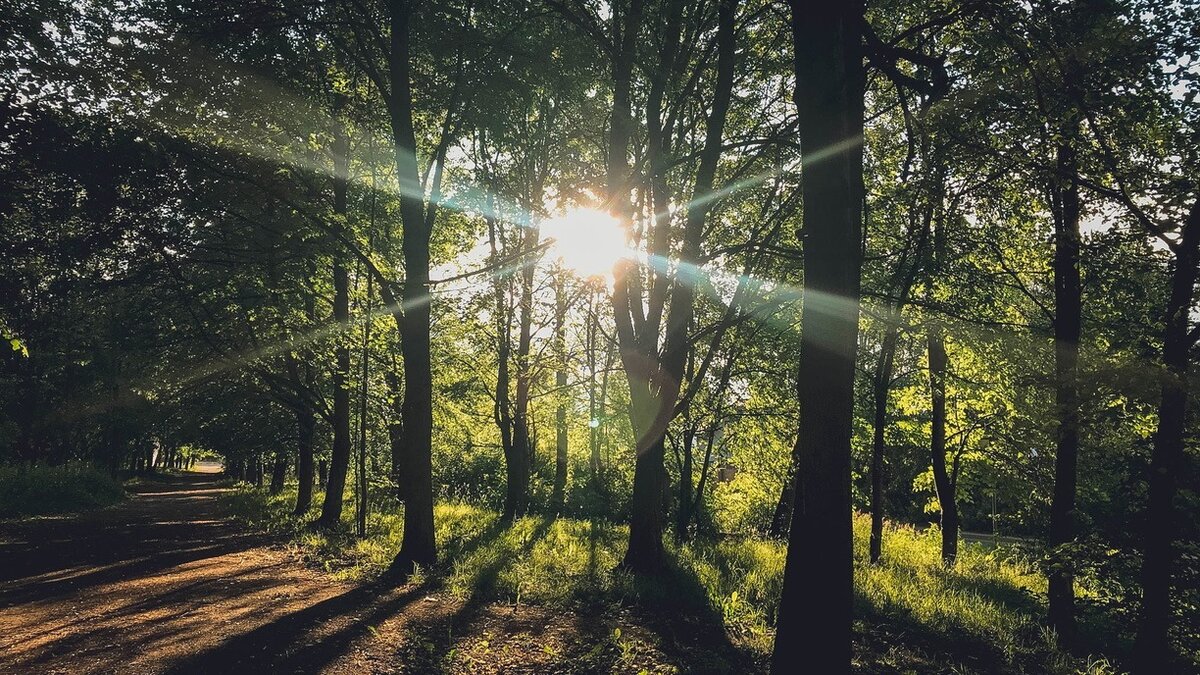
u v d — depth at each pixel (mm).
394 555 13062
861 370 19125
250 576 11125
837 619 5191
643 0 12469
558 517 22203
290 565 12391
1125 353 7164
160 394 23500
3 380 29938
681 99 12930
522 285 22391
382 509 23781
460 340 22969
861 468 25422
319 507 25016
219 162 12070
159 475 75500
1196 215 6762
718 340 13555
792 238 14383
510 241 22141
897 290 13828
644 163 12477
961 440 17438
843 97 5465
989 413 15359
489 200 19078
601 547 14602
